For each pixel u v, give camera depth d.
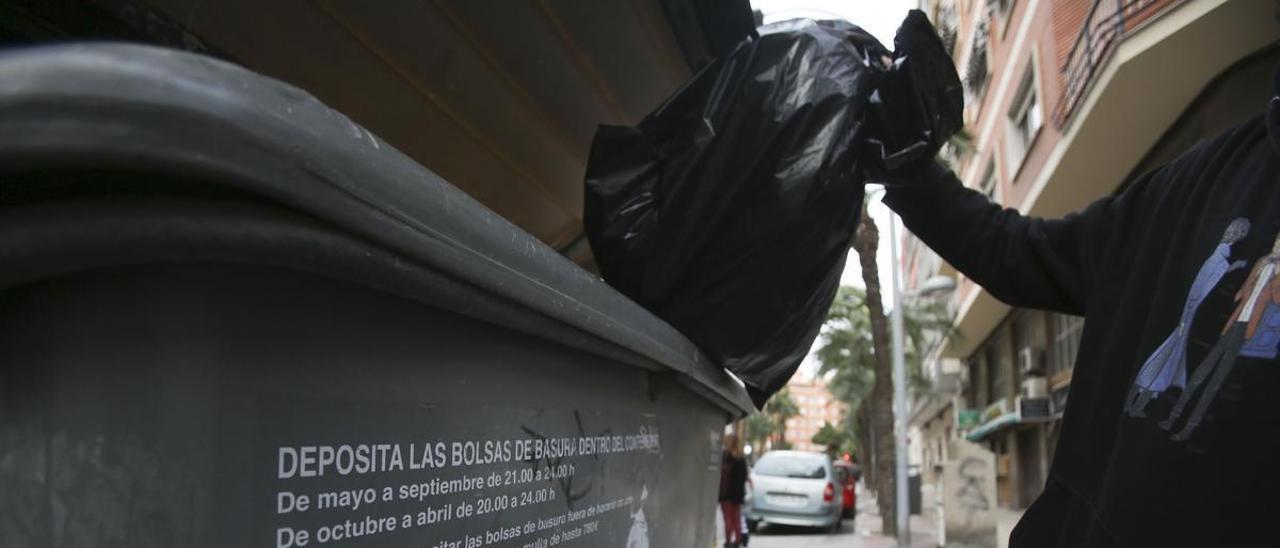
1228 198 1.10
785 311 2.13
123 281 0.75
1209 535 0.93
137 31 1.63
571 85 3.04
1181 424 1.00
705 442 2.54
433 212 0.95
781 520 17.97
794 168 2.02
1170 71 9.80
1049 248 1.57
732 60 2.18
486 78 2.71
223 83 0.70
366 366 0.98
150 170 0.67
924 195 1.84
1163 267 1.18
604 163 2.22
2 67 0.63
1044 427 22.39
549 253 1.27
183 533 0.77
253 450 0.83
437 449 1.11
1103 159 12.86
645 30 2.94
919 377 34.84
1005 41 18.67
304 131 0.77
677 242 2.07
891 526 17.34
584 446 1.57
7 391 0.71
